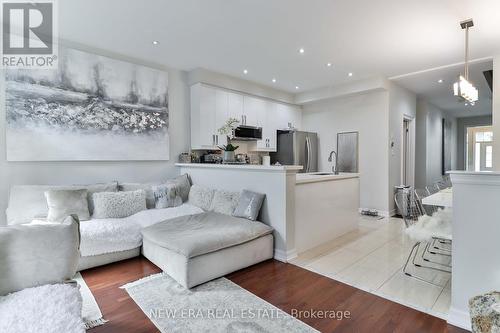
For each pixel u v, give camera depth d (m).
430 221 2.78
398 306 2.12
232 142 5.62
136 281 2.54
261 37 3.46
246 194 3.34
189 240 2.49
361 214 5.53
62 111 3.49
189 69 4.75
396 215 5.46
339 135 6.09
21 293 1.34
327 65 4.47
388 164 5.32
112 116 3.91
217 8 2.78
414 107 6.39
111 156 3.91
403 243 3.66
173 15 2.92
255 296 2.26
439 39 3.48
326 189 3.72
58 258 1.50
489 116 9.10
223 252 2.62
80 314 1.31
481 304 1.51
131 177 4.20
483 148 9.56
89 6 2.75
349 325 1.88
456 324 1.86
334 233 3.88
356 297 2.25
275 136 6.07
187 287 2.37
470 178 1.82
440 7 2.73
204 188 4.02
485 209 1.77
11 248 1.40
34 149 3.30
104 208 3.32
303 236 3.35
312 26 3.15
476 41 3.53
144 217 3.38
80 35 3.41
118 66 3.97
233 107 5.19
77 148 3.61
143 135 4.25
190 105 4.91
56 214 3.00
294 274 2.70
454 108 8.06
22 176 3.28
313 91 6.09
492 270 1.75
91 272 2.75
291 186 3.13
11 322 1.14
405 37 3.43
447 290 2.37
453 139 9.45
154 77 4.37
